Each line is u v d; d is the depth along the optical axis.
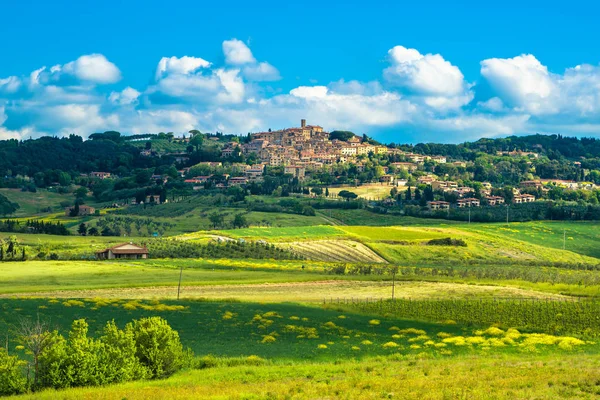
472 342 89.62
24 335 71.50
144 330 68.12
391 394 53.94
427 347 86.12
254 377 63.75
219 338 90.56
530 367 65.62
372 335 95.62
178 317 105.12
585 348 85.19
